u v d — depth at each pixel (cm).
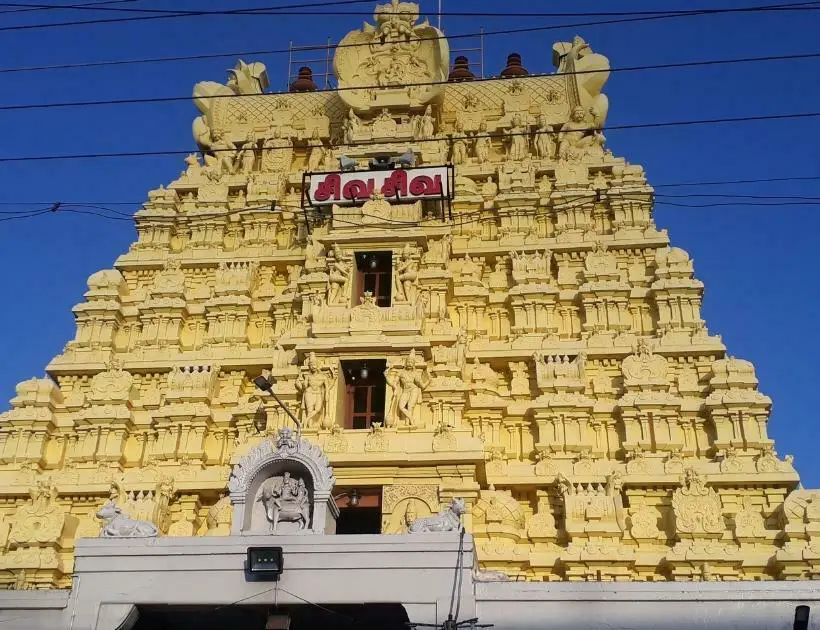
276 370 3403
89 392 3647
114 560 2381
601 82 4334
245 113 4553
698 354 3444
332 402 3247
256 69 4809
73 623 2312
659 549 3027
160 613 2467
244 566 2347
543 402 3331
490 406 3356
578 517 3042
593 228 3916
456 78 5094
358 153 4088
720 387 3312
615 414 3338
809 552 2861
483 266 3847
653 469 3158
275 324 3738
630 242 3788
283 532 2472
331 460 3045
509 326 3678
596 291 3619
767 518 3073
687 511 3023
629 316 3606
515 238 3862
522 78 4431
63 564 3172
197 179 4319
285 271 3969
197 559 2366
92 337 3788
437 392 3266
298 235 4016
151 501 3200
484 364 3534
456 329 3459
